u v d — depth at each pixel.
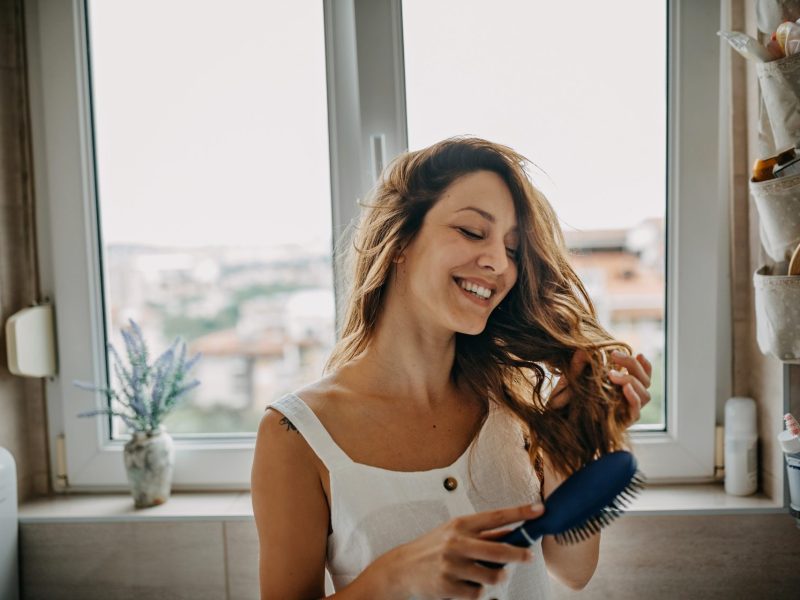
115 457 1.33
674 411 1.27
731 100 1.22
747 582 1.13
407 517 0.76
